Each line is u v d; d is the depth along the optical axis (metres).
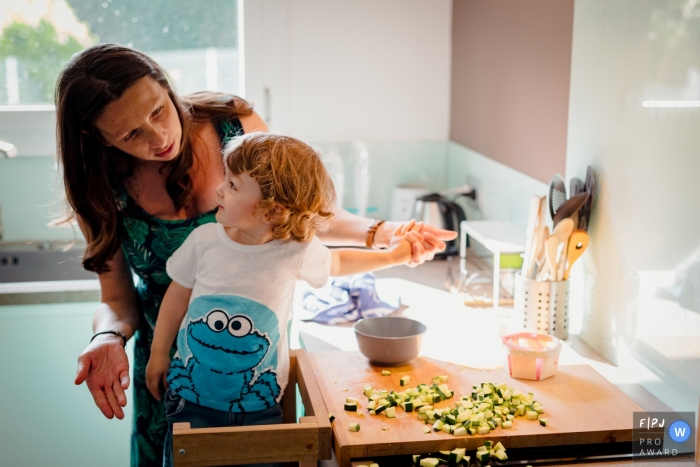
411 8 2.64
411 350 1.45
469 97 2.53
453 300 2.00
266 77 2.62
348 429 1.20
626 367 1.48
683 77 1.28
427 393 1.32
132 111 1.27
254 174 1.26
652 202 1.38
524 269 1.68
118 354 1.40
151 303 1.57
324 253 1.38
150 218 1.47
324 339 1.69
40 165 2.46
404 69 2.69
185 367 1.34
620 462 1.18
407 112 2.72
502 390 1.32
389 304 1.89
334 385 1.38
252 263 1.32
